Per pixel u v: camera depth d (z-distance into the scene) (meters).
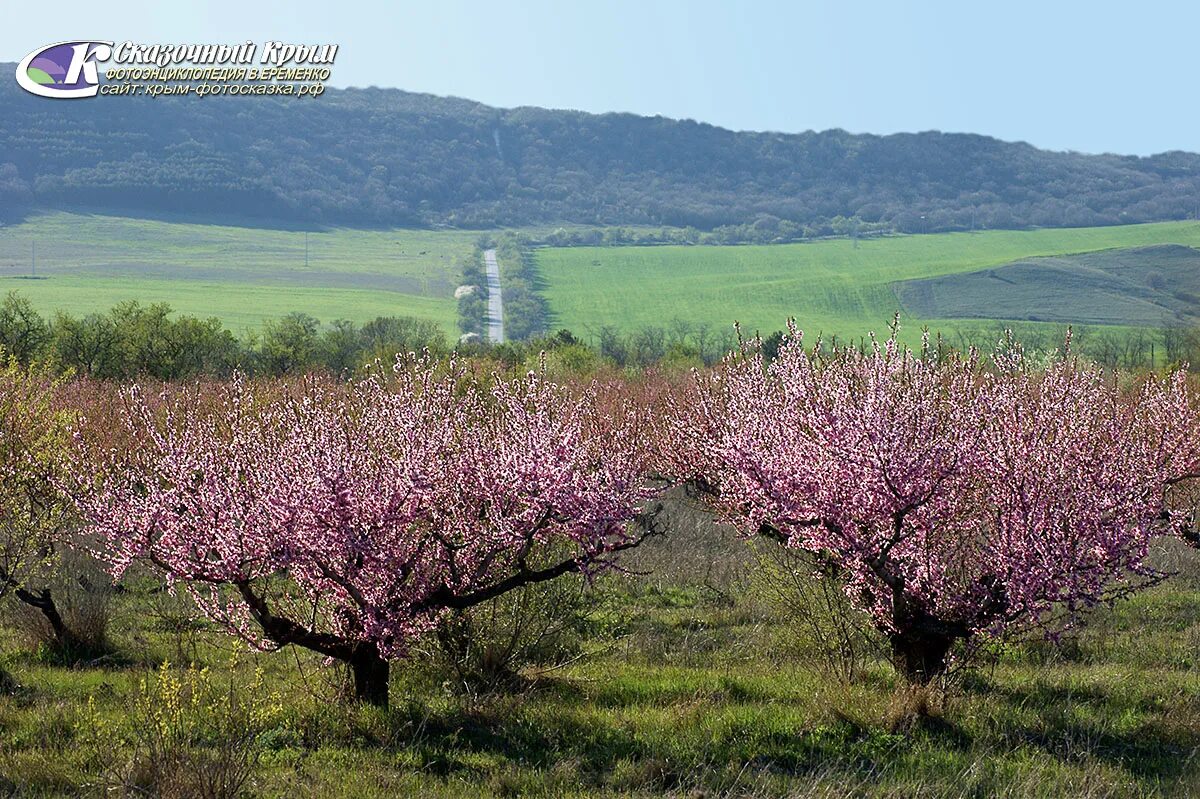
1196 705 17.80
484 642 19.33
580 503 16.25
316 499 15.44
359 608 16.09
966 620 17.39
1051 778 14.78
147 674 18.59
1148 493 19.19
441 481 16.53
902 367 20.22
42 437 21.23
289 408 19.50
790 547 19.84
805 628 20.97
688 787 14.46
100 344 73.50
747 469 18.38
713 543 31.66
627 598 26.38
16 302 72.94
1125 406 24.20
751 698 18.62
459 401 20.31
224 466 16.81
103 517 15.74
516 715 17.00
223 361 80.56
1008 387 20.19
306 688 17.05
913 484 16.94
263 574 16.17
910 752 15.66
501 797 13.93
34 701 17.03
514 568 18.38
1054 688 18.86
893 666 18.81
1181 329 186.62
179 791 12.77
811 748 15.87
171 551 15.56
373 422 18.91
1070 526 16.75
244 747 14.46
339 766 14.61
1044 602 16.97
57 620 20.92
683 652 22.11
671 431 24.66
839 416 17.50
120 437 26.08
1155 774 15.09
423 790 13.74
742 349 22.89
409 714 16.55
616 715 17.45
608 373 60.75
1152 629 23.73
